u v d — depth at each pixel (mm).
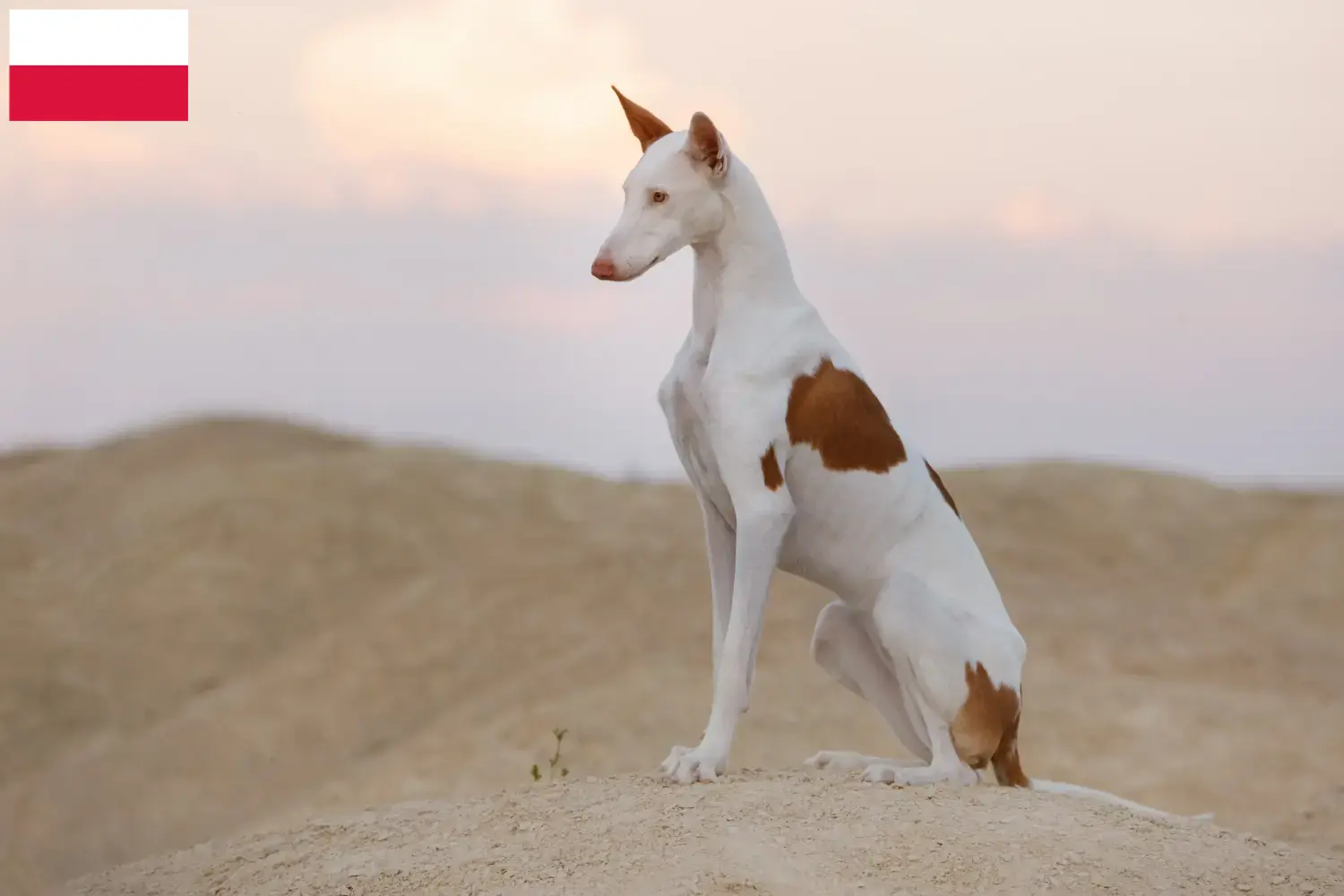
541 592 18391
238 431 24375
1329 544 20438
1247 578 19969
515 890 5414
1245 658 16938
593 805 6227
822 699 14859
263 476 21875
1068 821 5977
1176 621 18094
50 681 16984
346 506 20750
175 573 19375
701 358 6535
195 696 16891
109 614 18547
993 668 6508
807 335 6527
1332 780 12914
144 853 13234
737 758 13570
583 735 14398
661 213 6340
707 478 6660
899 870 5402
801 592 17828
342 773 14719
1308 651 17469
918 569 6660
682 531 19875
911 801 6074
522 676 16453
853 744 13836
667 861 5480
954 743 6539
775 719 14414
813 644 7035
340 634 17906
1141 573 19734
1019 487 21922
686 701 14969
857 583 6730
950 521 6812
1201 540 20891
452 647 17312
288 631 18203
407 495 21062
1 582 19484
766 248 6500
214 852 7004
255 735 15711
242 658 17656
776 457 6383
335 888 5840
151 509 21484
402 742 15328
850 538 6637
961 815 5918
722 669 6438
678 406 6625
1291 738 14125
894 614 6484
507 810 6406
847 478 6551
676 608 17703
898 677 6664
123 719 16391
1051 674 15969
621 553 19234
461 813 6578
